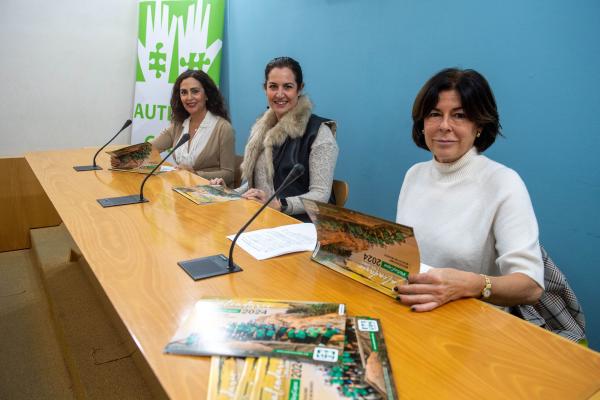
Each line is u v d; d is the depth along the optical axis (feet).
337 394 1.97
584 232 5.52
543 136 5.79
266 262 3.56
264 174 6.98
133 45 12.59
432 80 4.09
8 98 11.46
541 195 5.91
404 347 2.41
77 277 7.10
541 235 5.97
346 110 8.68
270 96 6.85
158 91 12.27
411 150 7.53
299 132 6.59
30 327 6.84
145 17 11.95
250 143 7.16
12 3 11.01
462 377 2.17
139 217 4.67
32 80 11.62
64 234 9.64
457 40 6.59
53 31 11.57
